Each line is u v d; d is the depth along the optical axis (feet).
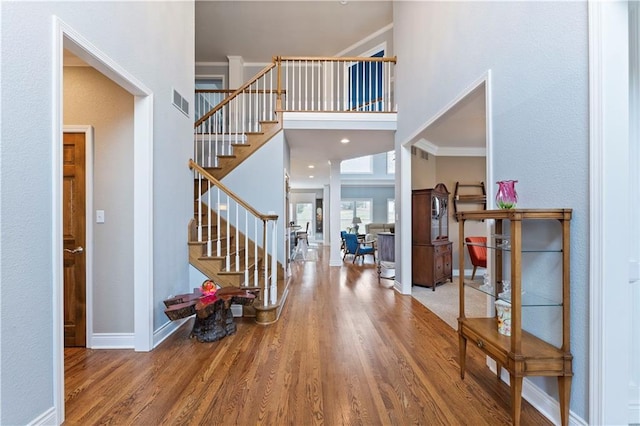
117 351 8.25
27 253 4.81
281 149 15.81
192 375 6.98
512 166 6.55
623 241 4.55
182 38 10.73
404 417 5.56
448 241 17.43
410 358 7.87
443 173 19.69
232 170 15.75
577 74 4.96
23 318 4.75
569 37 5.11
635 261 5.24
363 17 18.94
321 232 43.75
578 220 4.96
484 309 12.23
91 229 8.43
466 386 6.58
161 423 5.38
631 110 5.22
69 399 6.06
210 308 8.77
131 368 7.30
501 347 5.44
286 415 5.59
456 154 19.75
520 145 6.30
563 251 5.11
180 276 10.46
